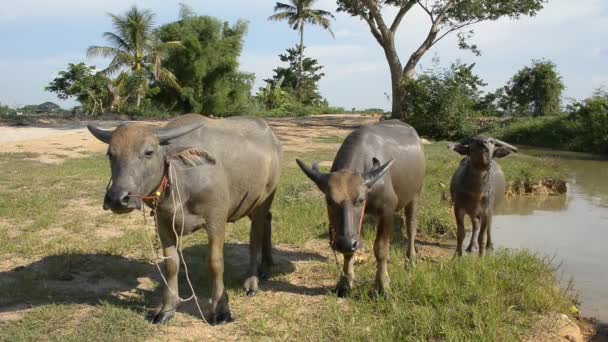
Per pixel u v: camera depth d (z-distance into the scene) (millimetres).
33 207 9523
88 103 39812
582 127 27031
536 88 38625
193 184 4988
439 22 28234
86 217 9086
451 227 9133
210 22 41062
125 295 5824
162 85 40719
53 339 4719
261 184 5801
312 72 63438
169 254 5156
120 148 4480
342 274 5988
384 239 5883
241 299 5824
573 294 6766
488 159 7141
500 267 6707
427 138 26484
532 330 5102
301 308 5602
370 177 5227
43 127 25750
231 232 8469
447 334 4738
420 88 26344
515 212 11703
